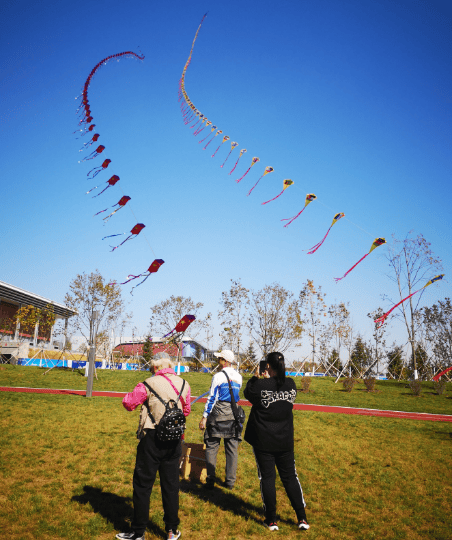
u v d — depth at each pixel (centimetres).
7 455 619
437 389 2362
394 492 562
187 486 552
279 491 559
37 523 405
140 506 379
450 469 692
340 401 1869
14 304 4291
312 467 661
